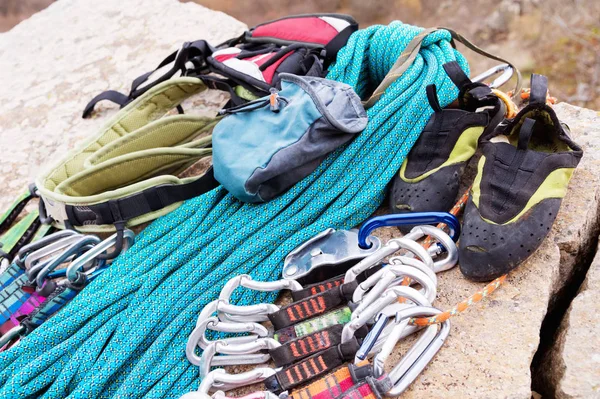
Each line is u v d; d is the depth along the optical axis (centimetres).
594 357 130
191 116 201
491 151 147
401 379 126
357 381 125
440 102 172
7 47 288
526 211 138
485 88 158
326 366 133
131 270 162
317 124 159
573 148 145
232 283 142
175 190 175
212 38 266
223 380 131
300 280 152
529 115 147
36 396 146
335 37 197
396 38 188
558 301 159
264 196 162
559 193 140
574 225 152
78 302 155
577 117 187
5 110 248
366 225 148
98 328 152
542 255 146
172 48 265
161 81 214
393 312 132
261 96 191
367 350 128
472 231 139
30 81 262
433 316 130
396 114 170
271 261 155
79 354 145
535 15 397
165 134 198
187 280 154
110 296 154
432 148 160
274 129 164
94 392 140
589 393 125
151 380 142
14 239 190
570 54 365
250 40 216
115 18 290
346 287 142
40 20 302
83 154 197
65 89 254
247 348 136
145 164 185
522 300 139
